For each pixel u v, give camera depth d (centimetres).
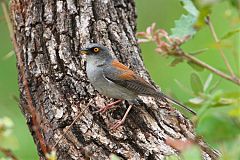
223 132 516
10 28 873
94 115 1044
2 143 627
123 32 1233
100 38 1198
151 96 1086
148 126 1033
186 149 545
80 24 1198
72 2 1219
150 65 1923
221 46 628
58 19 1191
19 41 1183
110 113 1066
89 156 964
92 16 1220
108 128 1018
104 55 1133
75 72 1118
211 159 948
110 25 1227
